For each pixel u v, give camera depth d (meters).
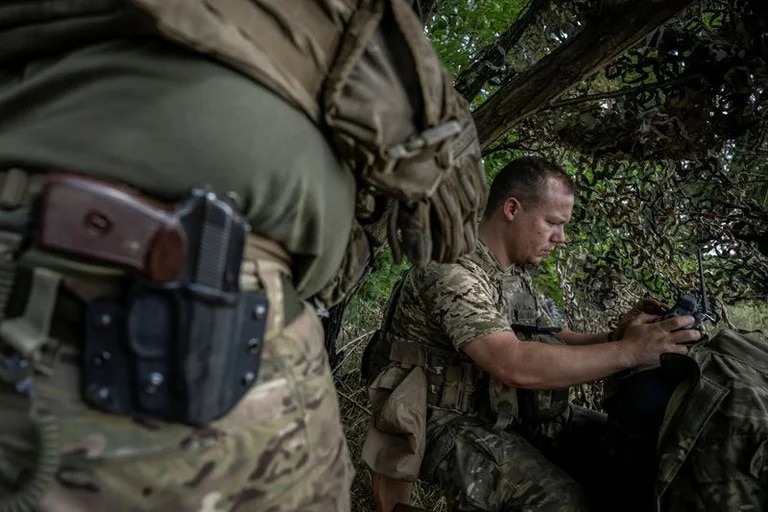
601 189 2.33
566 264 2.56
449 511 1.79
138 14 0.58
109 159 0.60
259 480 0.66
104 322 0.58
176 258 0.57
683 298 1.65
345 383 2.68
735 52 1.63
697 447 1.38
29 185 0.61
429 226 0.88
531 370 1.59
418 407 1.78
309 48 0.67
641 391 1.57
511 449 1.72
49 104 0.63
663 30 1.72
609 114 2.03
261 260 0.70
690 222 2.29
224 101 0.62
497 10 2.40
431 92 0.74
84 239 0.55
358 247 0.96
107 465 0.57
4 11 0.64
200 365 0.59
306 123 0.68
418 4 1.10
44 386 0.57
